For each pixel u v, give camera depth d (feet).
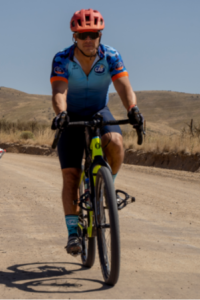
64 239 21.66
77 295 13.04
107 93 17.66
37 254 18.63
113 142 15.62
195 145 62.44
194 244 21.33
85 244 17.13
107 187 13.34
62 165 16.75
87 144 15.65
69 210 16.20
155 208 32.42
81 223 16.88
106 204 13.62
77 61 16.12
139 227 25.40
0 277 15.10
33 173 56.90
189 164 59.21
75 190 16.44
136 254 18.89
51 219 27.07
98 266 17.01
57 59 16.20
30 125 161.68
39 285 14.14
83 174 16.96
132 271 16.08
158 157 66.23
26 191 40.11
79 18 15.26
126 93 15.94
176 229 25.08
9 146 109.81
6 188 41.83
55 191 40.45
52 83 16.17
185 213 30.53
